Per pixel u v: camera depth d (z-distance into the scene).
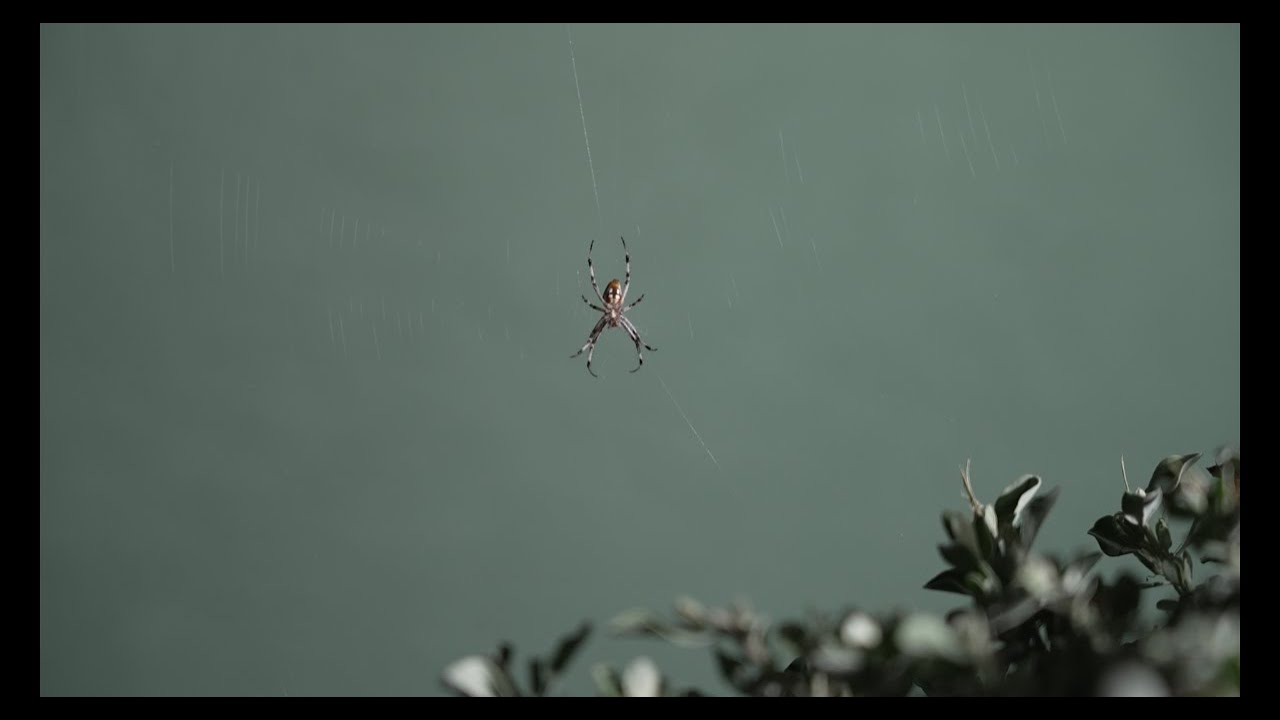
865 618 1.21
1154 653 1.17
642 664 1.25
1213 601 1.23
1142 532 1.31
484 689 1.23
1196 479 1.32
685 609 1.25
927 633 1.19
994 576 1.26
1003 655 1.25
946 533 1.28
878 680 1.21
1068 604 1.23
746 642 1.25
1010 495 1.29
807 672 1.24
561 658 1.23
